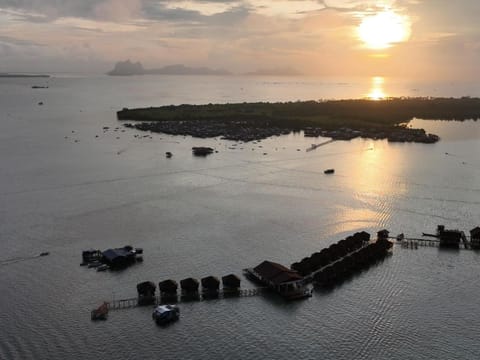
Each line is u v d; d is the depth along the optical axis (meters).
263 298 115.81
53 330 102.06
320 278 122.19
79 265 132.25
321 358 92.94
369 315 107.69
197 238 150.50
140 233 154.75
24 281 123.31
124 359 92.88
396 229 158.38
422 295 116.38
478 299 114.12
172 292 115.81
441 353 94.19
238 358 93.25
